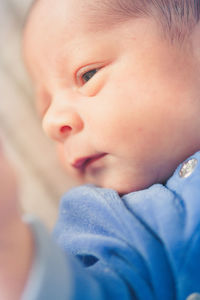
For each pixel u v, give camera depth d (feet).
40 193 4.16
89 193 2.43
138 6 2.53
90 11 2.57
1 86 4.43
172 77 2.46
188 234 1.91
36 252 1.47
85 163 2.72
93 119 2.51
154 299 1.86
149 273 1.92
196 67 2.50
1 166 1.44
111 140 2.48
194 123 2.45
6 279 1.37
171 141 2.45
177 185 2.20
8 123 4.33
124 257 2.00
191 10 2.56
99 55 2.53
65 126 2.64
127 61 2.48
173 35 2.51
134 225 2.06
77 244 2.27
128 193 2.60
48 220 4.10
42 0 2.84
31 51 2.87
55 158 4.26
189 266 1.85
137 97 2.44
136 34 2.51
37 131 4.31
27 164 4.20
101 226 2.29
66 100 2.65
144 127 2.43
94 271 1.89
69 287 1.49
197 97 2.47
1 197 1.39
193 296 1.80
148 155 2.47
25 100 4.38
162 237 1.98
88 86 2.55
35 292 1.37
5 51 4.48
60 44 2.65
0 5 4.47
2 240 1.38
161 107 2.43
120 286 1.80
